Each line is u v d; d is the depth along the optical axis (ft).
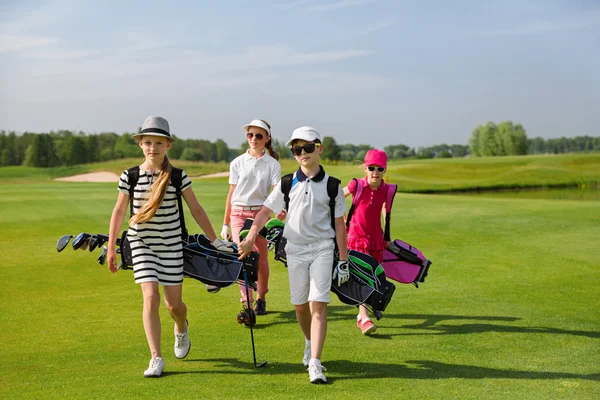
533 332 18.07
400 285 25.00
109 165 200.75
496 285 24.82
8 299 22.71
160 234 14.89
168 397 12.75
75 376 14.25
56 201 61.52
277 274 28.45
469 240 37.29
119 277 27.04
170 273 14.93
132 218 14.57
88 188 86.38
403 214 50.65
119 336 17.87
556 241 36.65
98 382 13.79
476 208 55.16
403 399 12.59
